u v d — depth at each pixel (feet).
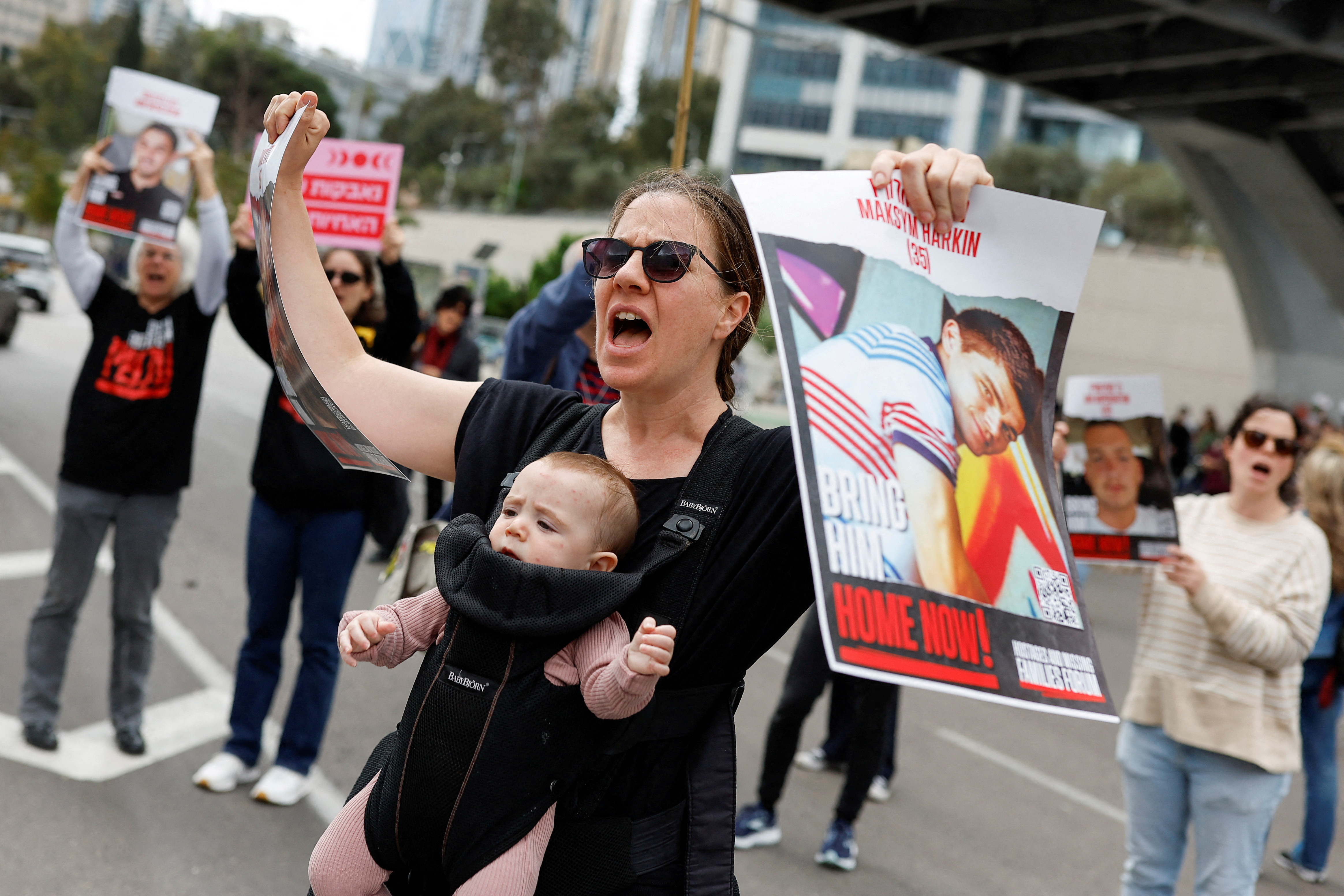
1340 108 60.34
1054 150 235.40
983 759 20.90
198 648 18.84
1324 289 78.59
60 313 106.01
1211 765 10.92
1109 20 48.29
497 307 167.12
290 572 14.05
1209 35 50.98
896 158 5.08
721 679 4.88
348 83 367.45
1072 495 11.74
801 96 256.32
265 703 14.24
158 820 12.85
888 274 4.86
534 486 4.94
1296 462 11.41
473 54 628.28
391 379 5.64
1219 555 11.44
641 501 5.05
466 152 310.04
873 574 4.32
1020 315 5.17
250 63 274.77
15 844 11.72
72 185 13.70
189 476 14.39
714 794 4.83
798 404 4.41
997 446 4.93
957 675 4.38
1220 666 10.91
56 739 14.14
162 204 13.93
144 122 13.96
